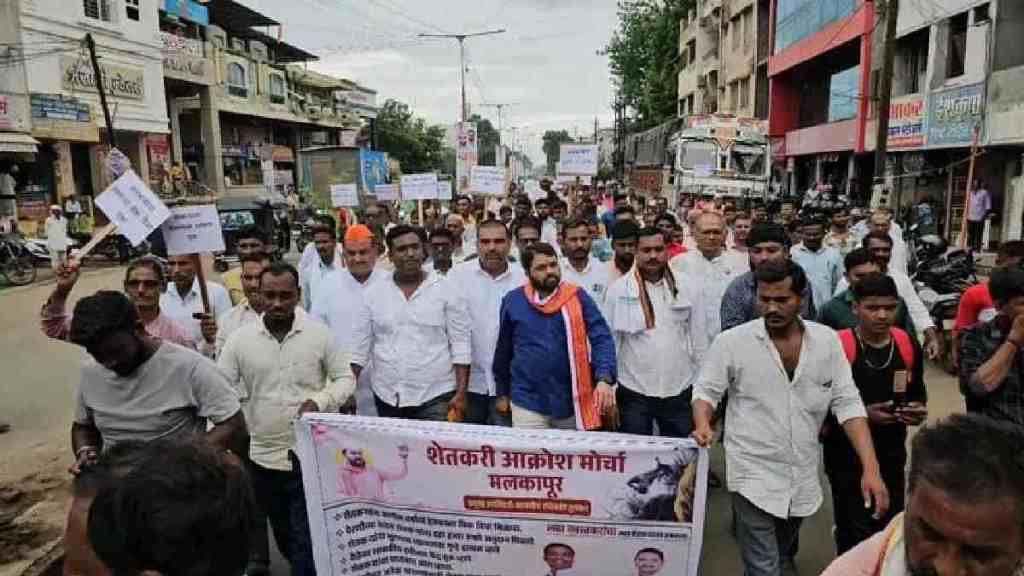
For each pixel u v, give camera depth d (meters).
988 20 17.20
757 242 5.07
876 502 3.26
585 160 12.92
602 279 6.18
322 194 34.88
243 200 22.39
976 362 3.97
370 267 5.45
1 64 22.06
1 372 9.95
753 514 3.52
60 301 4.23
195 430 3.41
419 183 14.15
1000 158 17.52
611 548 3.53
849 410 3.46
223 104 38.16
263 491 4.17
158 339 3.40
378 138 64.88
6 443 7.15
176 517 1.28
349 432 3.57
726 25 44.22
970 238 17.89
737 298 5.10
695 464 3.45
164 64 32.00
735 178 23.42
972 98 17.72
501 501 3.52
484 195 15.59
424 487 3.56
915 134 20.73
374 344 5.04
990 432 1.42
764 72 38.16
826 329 3.51
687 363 5.02
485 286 5.55
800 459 3.47
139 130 28.92
